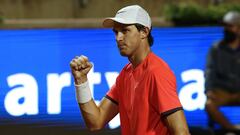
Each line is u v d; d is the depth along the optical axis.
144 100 10.21
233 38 19.34
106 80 20.45
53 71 20.33
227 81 19.33
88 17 24.70
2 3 24.11
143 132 10.27
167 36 20.58
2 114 20.23
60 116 20.39
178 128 9.89
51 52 20.33
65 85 20.39
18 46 20.23
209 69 19.44
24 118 20.31
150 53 10.49
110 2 24.56
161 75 10.09
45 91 20.33
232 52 19.25
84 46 20.39
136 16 10.27
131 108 10.51
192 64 20.62
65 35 20.33
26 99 20.28
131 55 10.46
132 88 10.50
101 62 20.42
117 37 10.39
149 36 10.57
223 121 19.34
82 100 10.90
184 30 20.59
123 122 10.84
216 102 19.41
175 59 20.62
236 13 19.44
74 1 24.59
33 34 20.27
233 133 19.34
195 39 20.56
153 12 24.06
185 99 20.56
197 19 20.89
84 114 10.99
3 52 20.16
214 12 21.02
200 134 19.91
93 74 20.38
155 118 10.22
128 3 24.36
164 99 9.95
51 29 20.28
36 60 20.27
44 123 20.38
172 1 23.95
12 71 20.20
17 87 20.25
